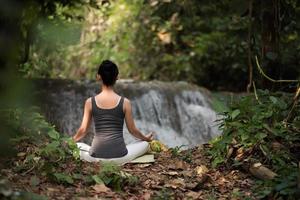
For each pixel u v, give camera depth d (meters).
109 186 4.15
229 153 4.92
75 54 14.34
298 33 8.36
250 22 5.88
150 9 13.59
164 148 5.82
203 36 12.60
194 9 10.11
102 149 4.81
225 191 4.31
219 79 12.72
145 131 8.91
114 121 4.87
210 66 12.57
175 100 9.51
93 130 8.28
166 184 4.32
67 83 9.22
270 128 4.80
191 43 12.90
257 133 4.79
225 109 5.32
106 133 4.84
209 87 12.80
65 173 4.25
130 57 13.77
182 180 4.47
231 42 11.50
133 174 4.57
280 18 6.56
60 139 4.68
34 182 3.87
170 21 13.06
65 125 8.46
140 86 9.66
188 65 12.70
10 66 1.41
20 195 3.27
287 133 4.90
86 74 14.06
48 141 4.91
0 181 3.25
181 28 12.95
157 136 8.92
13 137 4.58
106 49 14.23
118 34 14.24
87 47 14.52
